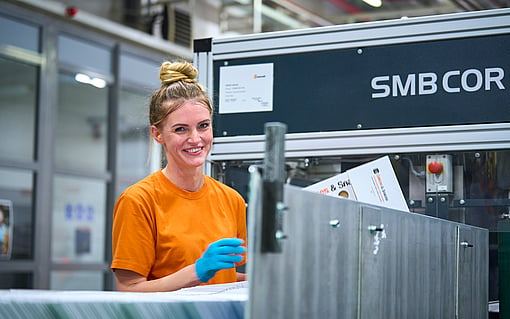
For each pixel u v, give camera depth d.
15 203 6.82
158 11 7.83
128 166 7.92
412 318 1.42
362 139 2.05
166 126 1.82
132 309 1.01
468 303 1.77
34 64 7.01
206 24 8.20
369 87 2.05
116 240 1.82
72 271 7.29
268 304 0.94
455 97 1.96
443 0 6.27
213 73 2.26
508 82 1.91
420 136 1.98
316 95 2.12
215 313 1.09
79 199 7.42
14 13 6.75
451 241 1.65
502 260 1.91
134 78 7.96
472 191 1.96
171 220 1.85
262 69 2.19
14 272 6.77
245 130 2.21
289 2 5.94
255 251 0.91
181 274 1.58
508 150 1.92
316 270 1.06
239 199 2.03
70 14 7.07
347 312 1.16
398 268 1.35
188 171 1.86
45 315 0.96
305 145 2.12
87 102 7.53
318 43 2.12
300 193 1.01
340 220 1.14
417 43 2.00
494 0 4.66
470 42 1.95
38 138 7.00
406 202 2.01
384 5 6.49
